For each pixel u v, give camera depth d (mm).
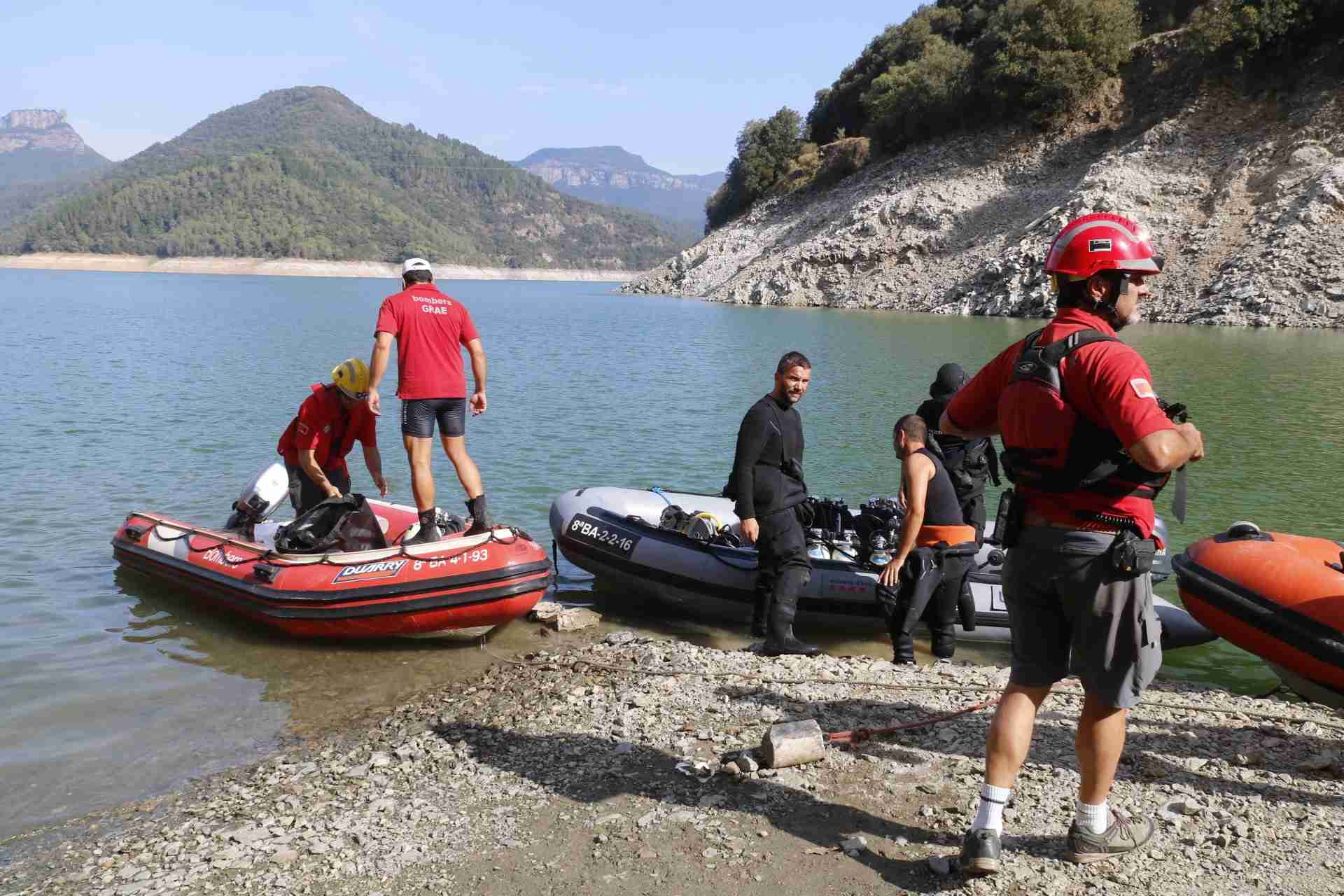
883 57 82000
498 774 4574
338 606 6855
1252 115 49938
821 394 20594
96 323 45125
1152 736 4730
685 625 7637
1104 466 3045
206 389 20750
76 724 5547
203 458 13516
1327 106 46688
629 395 20562
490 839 3941
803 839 3781
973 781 4207
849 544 7793
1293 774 4297
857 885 3457
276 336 38375
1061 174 57781
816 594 7457
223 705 5852
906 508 6285
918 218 59219
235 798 4543
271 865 3850
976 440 7258
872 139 74062
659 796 4203
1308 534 10117
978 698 5305
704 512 8445
